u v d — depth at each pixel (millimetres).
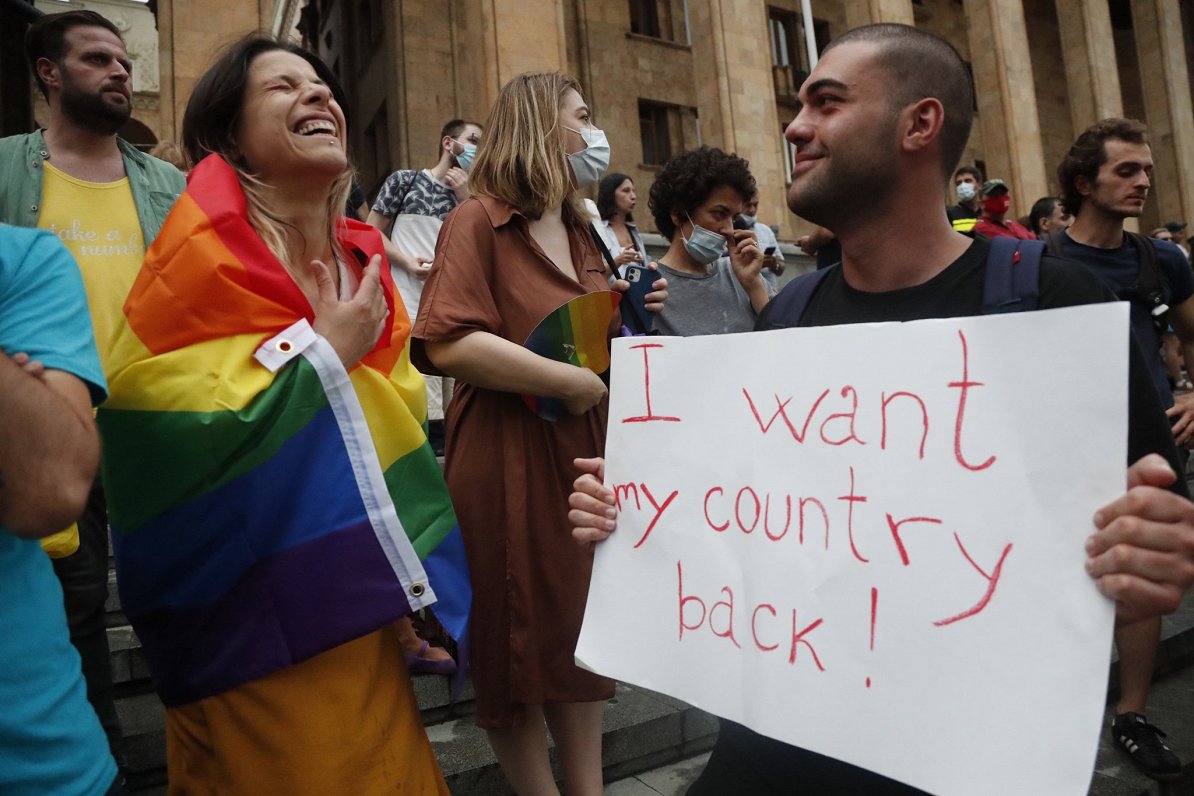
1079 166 2617
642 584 1189
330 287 1450
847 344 1032
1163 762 2400
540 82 1892
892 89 1071
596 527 1251
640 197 15867
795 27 18297
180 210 1350
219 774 1323
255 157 1478
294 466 1314
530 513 1743
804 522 1026
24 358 1014
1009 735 823
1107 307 836
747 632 1057
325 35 18984
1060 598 825
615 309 1996
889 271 1163
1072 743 787
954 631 881
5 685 994
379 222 4059
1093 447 827
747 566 1075
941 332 951
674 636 1138
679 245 2871
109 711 2023
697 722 2578
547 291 1801
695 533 1146
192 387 1271
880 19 12633
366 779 1330
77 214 2273
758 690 1021
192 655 1325
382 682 1420
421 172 4066
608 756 2387
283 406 1320
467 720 2539
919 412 952
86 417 1053
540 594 1726
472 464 1772
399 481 1488
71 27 2227
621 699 2701
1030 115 14430
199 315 1300
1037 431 864
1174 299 2635
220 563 1297
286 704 1295
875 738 907
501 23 8633
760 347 1126
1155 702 2945
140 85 24781
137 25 25000
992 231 5168
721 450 1140
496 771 2193
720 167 2713
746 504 1096
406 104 12719
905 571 928
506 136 1842
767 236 4219
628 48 16172
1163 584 769
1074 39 16312
